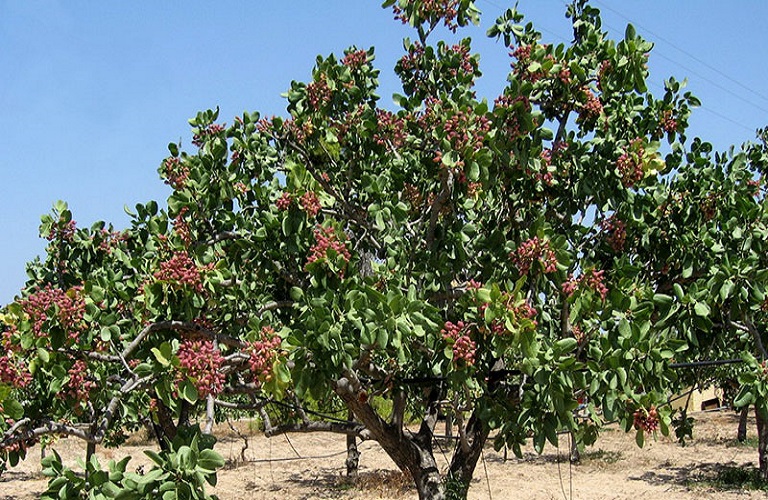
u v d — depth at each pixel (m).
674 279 7.28
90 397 5.46
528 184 6.98
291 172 5.87
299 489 17.38
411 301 5.23
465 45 7.16
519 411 6.10
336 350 5.09
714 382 13.18
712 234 6.93
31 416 5.32
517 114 5.84
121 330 6.34
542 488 16.86
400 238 6.36
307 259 5.84
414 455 7.55
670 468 19.25
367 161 7.20
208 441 4.82
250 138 6.75
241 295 6.40
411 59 7.16
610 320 5.65
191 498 4.41
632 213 6.79
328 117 7.02
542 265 5.62
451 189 6.18
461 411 7.36
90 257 7.53
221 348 6.59
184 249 5.86
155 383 4.95
